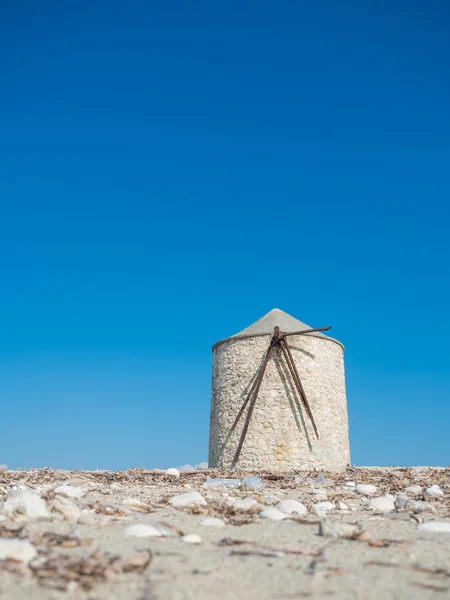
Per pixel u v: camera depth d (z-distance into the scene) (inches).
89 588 147.7
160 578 158.9
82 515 248.1
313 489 454.0
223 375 824.3
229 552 195.9
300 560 188.4
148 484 461.7
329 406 791.1
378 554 200.2
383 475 599.5
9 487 368.5
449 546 217.0
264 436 756.6
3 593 139.9
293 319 848.9
